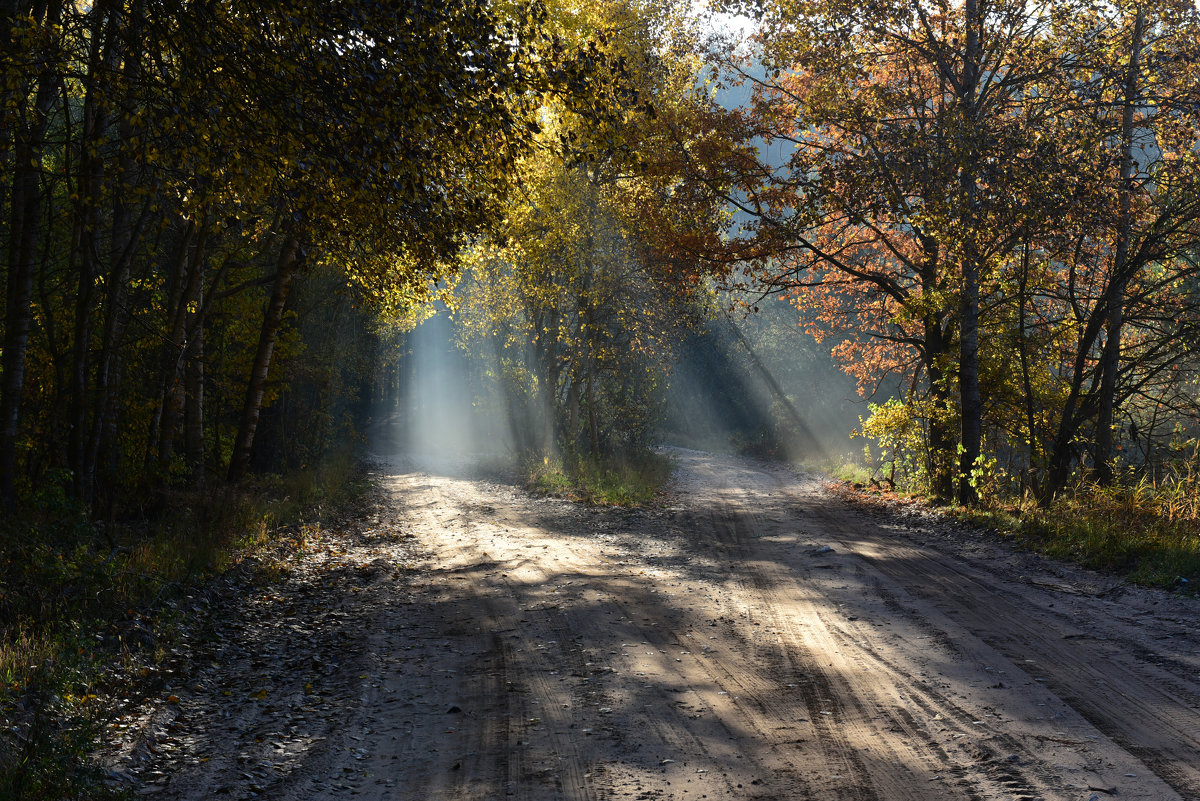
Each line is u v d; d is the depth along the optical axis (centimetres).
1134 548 1050
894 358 2702
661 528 1619
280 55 838
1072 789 418
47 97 1123
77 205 1210
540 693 616
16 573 833
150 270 1800
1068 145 1609
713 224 2088
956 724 519
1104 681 595
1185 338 1808
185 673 687
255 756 509
